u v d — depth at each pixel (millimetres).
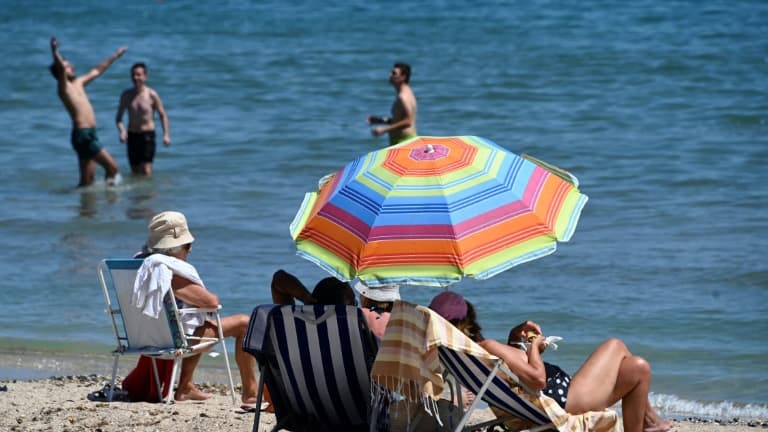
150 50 116000
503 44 110125
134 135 59812
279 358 18141
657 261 40812
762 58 95312
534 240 16031
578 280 38719
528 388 17047
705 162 60188
